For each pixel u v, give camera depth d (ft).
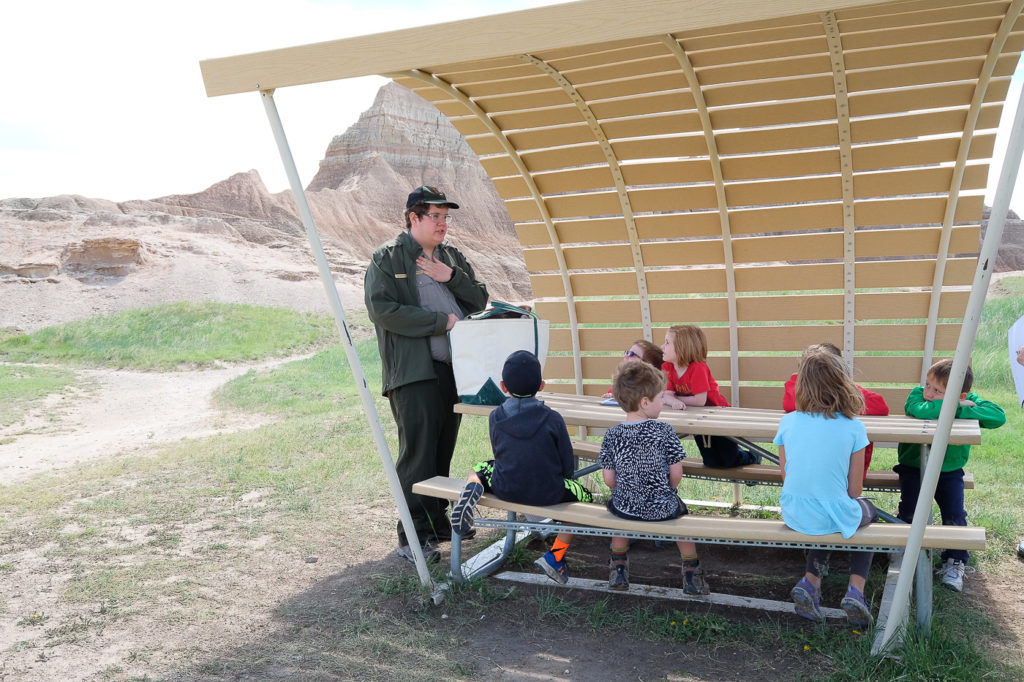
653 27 9.61
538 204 19.02
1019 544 14.60
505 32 10.44
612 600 13.12
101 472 24.63
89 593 14.42
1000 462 20.34
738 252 17.79
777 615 12.26
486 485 13.58
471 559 14.94
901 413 17.16
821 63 13.65
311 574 15.20
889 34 12.42
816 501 10.84
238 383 51.90
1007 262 268.00
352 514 19.06
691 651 11.19
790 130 15.56
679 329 15.46
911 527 10.18
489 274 299.58
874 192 16.16
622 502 12.04
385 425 30.58
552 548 13.11
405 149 354.74
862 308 17.20
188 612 13.50
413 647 11.73
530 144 17.85
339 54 11.46
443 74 14.65
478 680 10.59
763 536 11.04
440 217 15.34
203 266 169.58
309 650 11.81
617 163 17.51
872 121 15.05
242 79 12.14
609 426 14.40
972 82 13.82
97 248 165.89
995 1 10.79
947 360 13.21
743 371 18.38
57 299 154.61
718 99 15.07
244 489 21.66
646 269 18.86
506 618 12.66
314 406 38.11
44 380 61.31
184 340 95.61
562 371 20.43
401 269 15.12
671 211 18.04
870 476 15.03
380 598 13.67
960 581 13.12
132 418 42.37
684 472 15.47
